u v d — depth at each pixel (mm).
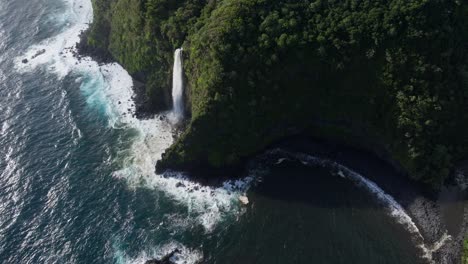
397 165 102250
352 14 100688
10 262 88625
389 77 98875
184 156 104250
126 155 111312
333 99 105250
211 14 108125
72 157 110688
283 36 100250
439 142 99812
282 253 89062
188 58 108688
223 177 104500
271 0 103938
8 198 100688
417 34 96500
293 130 110750
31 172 106688
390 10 98812
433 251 88625
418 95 97812
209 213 97562
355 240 91062
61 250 90750
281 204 98375
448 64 99125
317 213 96188
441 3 98438
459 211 94625
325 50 101000
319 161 106875
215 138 103375
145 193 102062
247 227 94312
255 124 105125
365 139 106312
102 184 104062
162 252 90438
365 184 101562
